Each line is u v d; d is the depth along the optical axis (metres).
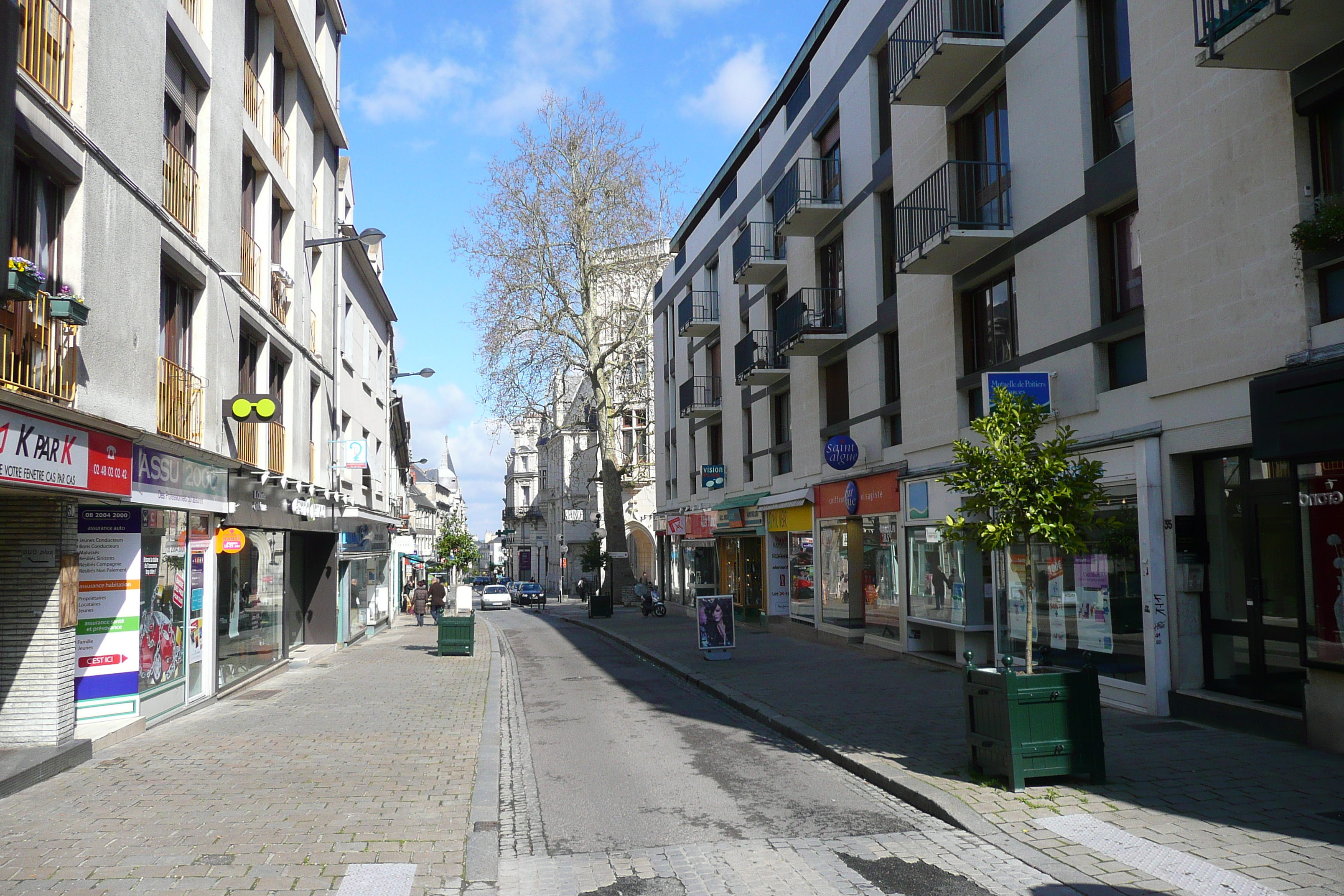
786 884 5.38
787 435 23.69
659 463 38.44
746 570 26.69
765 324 24.17
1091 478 7.36
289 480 17.31
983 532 7.42
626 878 5.58
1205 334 9.08
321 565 22.33
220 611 13.55
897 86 14.02
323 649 21.50
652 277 35.09
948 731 9.63
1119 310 10.77
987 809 6.52
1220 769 7.36
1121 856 5.51
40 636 8.83
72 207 8.91
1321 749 7.84
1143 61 9.94
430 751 9.35
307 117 19.88
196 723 11.20
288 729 10.70
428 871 5.66
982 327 13.88
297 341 18.31
